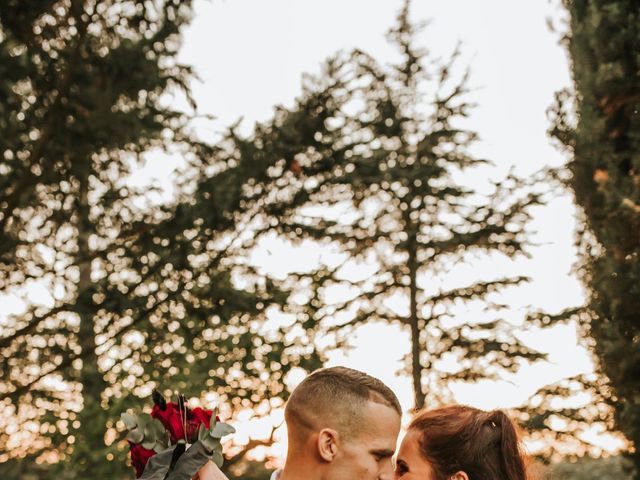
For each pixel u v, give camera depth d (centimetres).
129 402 1220
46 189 938
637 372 776
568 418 1240
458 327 1521
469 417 251
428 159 1501
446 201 1485
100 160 923
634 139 788
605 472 1189
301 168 968
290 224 990
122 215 948
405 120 1509
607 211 788
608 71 804
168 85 884
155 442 224
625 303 776
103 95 845
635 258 770
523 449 252
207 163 958
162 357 1227
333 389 227
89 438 1205
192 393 1284
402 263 1522
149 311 972
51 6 840
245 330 1348
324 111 965
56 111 853
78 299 938
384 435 227
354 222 1452
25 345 1035
